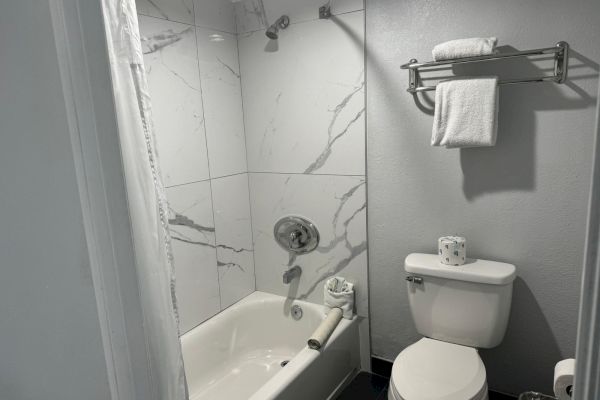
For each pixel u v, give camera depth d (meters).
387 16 1.95
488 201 1.91
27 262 0.89
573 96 1.67
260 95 2.36
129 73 1.15
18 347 0.99
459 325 1.88
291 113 2.29
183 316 2.17
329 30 2.08
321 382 2.01
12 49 0.75
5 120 0.81
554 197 1.78
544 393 1.96
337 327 2.18
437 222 2.04
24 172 0.82
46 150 0.76
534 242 1.85
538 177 1.79
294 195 2.38
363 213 2.19
